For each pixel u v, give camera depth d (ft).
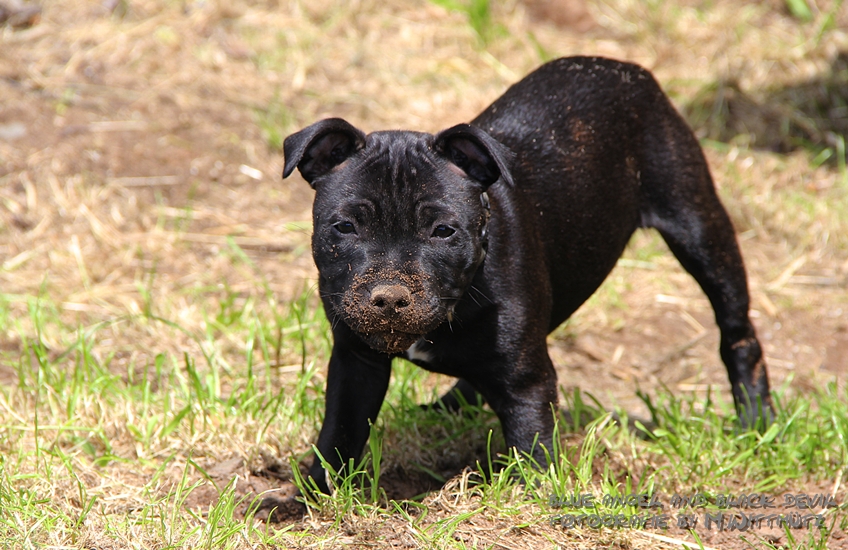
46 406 30.91
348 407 26.81
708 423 31.76
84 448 29.04
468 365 25.79
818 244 46.62
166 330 37.11
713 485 28.55
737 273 32.30
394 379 33.22
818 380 37.14
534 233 27.04
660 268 44.75
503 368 25.72
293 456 28.17
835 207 48.39
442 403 31.83
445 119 52.90
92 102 51.39
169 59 55.67
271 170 48.88
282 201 47.19
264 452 28.94
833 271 45.16
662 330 40.70
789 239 46.98
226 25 59.26
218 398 30.81
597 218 29.32
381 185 23.27
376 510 25.73
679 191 31.37
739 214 47.98
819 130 54.85
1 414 30.19
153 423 29.37
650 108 31.32
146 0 59.77
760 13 64.18
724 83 56.54
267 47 57.98
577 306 30.40
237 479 27.58
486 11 61.21
